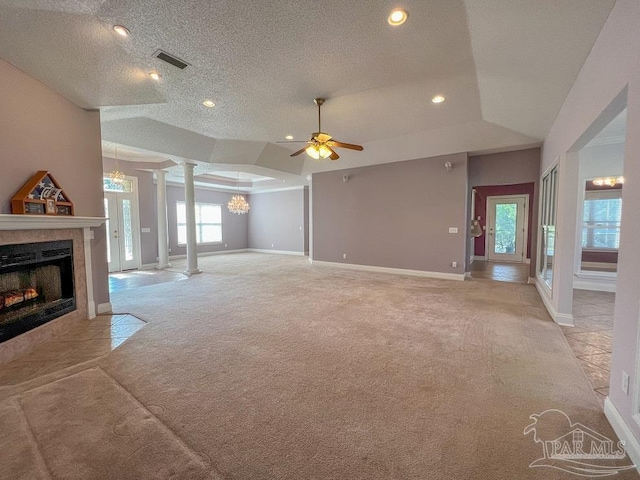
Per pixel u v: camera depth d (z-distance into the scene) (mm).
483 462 1458
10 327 2551
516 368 2371
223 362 2488
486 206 9016
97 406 1893
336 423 1739
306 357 2576
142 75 3115
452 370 2344
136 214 7480
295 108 4203
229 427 1701
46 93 2951
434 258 6164
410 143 5793
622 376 1636
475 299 4434
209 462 1451
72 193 3307
